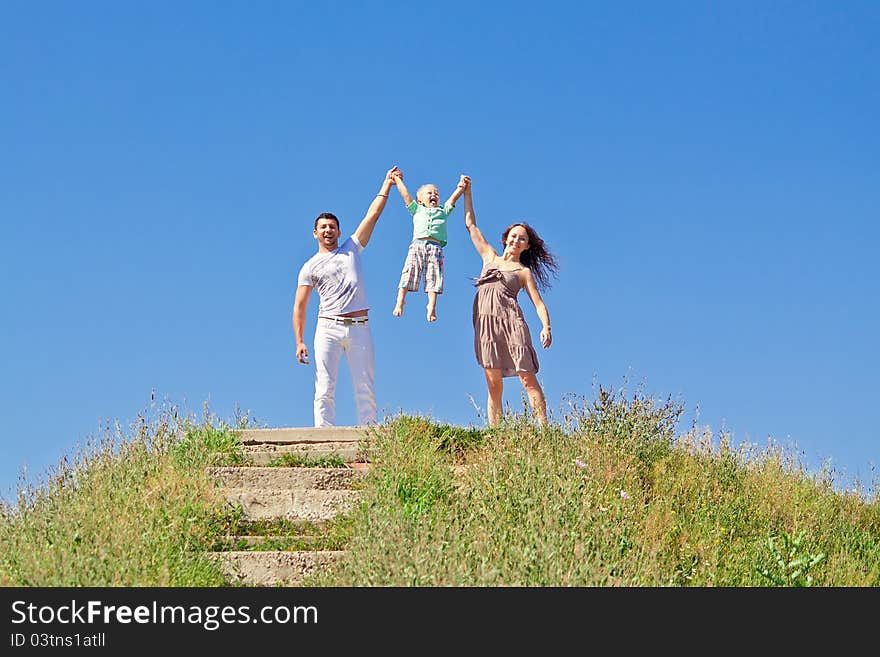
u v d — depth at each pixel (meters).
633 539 7.10
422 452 8.60
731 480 9.46
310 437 9.42
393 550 6.31
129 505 7.36
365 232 10.74
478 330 10.25
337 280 10.41
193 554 6.83
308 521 7.81
